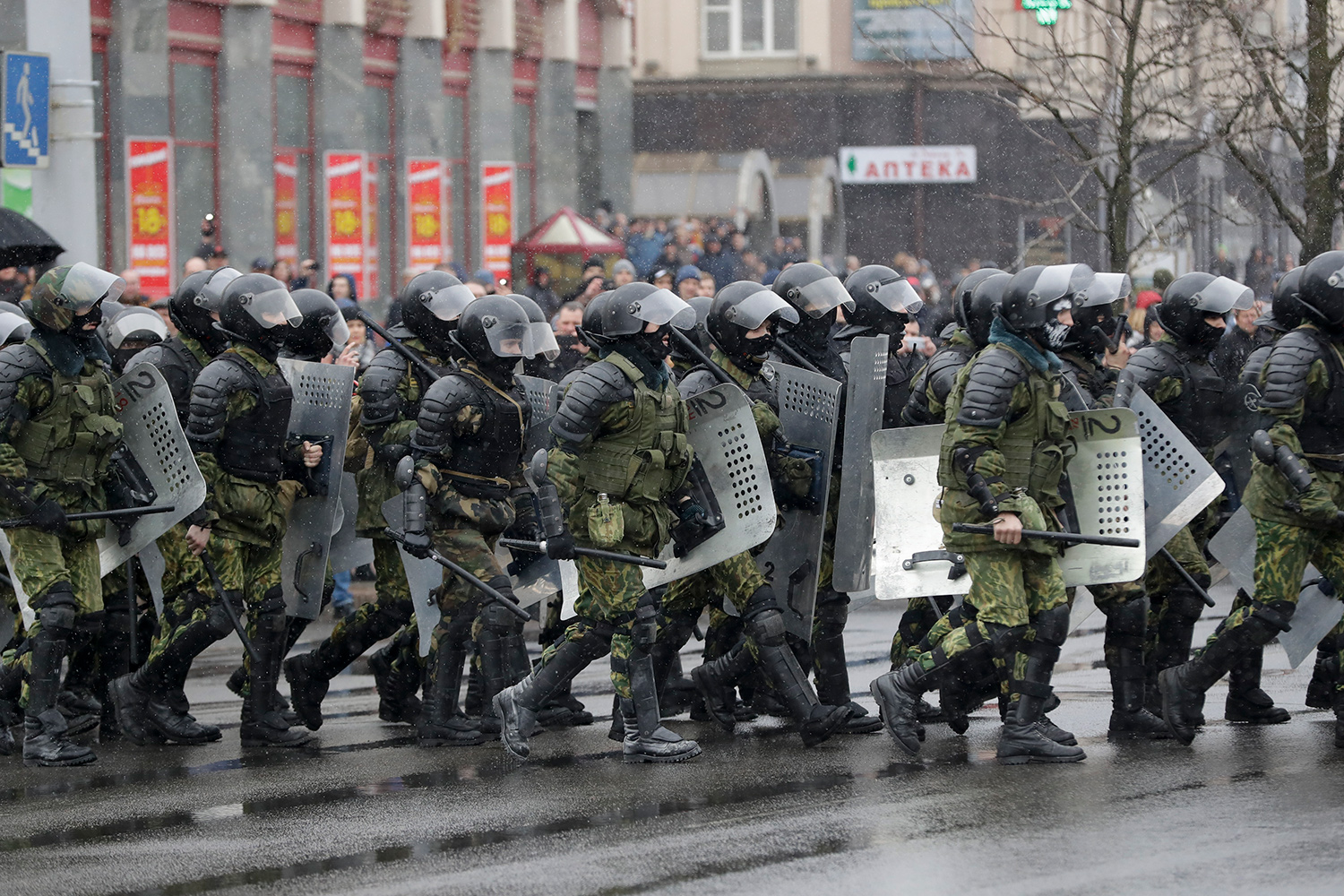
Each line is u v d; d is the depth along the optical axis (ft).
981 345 46.68
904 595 47.26
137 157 123.95
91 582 48.24
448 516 47.85
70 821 40.29
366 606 52.11
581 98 195.83
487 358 47.26
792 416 49.14
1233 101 82.38
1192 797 39.58
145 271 124.98
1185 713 46.14
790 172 207.82
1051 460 44.04
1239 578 49.52
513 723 45.80
